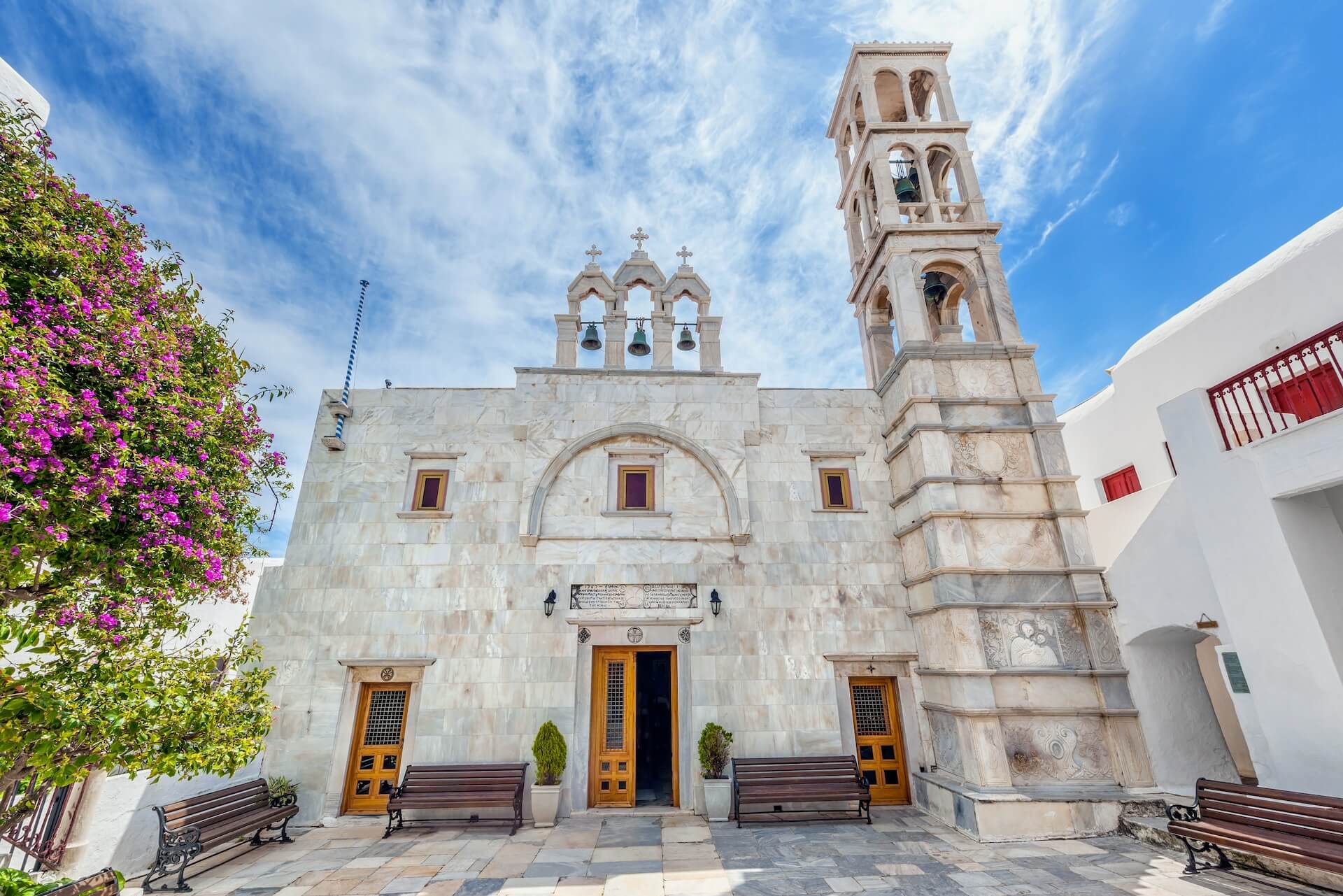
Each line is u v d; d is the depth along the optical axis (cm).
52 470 385
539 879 689
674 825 904
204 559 495
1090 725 910
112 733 428
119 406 447
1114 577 959
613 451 1172
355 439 1150
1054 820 820
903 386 1134
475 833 877
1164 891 607
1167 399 1095
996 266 1188
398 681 1017
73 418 407
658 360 1241
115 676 440
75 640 466
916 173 1387
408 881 687
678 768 1009
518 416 1180
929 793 962
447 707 998
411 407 1179
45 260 447
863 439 1216
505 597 1065
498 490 1133
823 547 1129
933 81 1372
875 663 1063
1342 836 536
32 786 465
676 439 1174
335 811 940
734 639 1061
